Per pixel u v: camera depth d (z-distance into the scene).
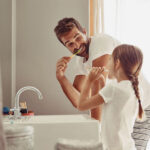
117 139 1.66
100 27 2.52
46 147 1.65
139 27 2.57
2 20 2.39
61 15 2.50
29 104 2.49
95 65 2.45
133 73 1.72
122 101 1.66
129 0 2.57
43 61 2.49
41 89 2.49
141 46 2.57
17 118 2.01
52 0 2.50
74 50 2.49
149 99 2.09
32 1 2.49
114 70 1.78
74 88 2.49
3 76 2.39
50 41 2.50
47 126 1.65
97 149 0.99
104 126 1.71
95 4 2.51
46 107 2.49
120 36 2.55
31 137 1.22
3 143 1.03
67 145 0.99
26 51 2.49
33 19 2.49
